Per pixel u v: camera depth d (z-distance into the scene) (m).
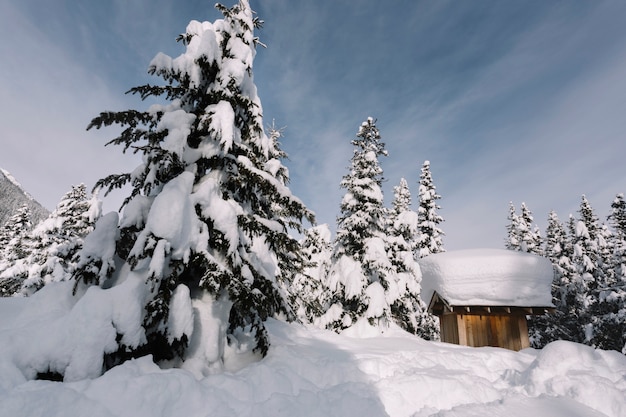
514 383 7.30
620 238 24.81
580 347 7.34
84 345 4.67
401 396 5.80
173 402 4.48
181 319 5.53
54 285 6.09
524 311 14.66
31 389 3.97
